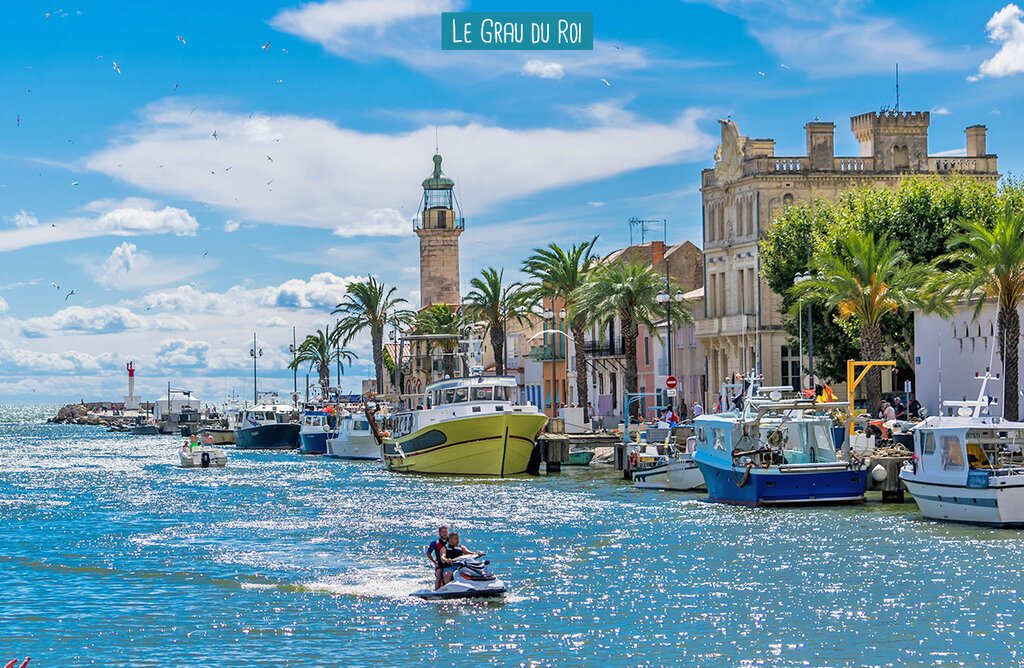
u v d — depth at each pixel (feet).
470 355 351.87
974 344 293.64
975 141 405.80
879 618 134.21
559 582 156.66
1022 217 242.78
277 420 585.22
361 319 556.51
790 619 134.62
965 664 117.80
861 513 212.23
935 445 198.49
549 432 362.12
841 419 237.25
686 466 262.06
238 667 120.47
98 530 224.33
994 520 188.44
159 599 152.87
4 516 256.52
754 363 390.01
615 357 465.47
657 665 119.14
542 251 401.90
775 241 348.79
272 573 169.48
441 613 141.49
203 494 305.73
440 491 283.18
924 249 313.53
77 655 126.21
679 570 162.61
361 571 169.89
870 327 277.03
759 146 397.39
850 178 388.16
